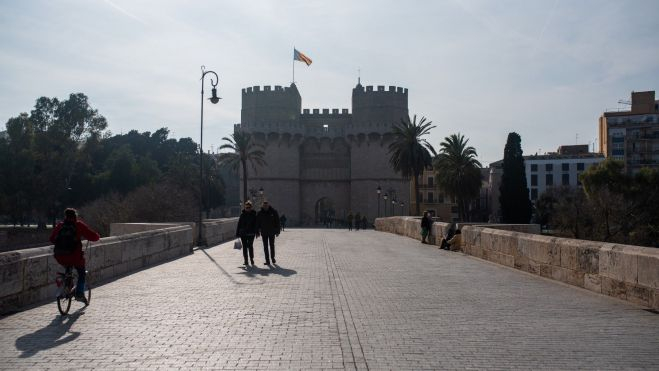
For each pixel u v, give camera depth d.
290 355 6.76
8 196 75.00
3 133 95.31
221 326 8.33
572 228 67.50
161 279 13.81
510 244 16.50
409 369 6.20
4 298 9.53
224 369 6.20
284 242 30.36
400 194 89.62
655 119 96.25
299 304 10.16
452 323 8.54
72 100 80.38
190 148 122.75
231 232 35.03
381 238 35.66
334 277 14.10
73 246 9.52
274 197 88.75
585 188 72.94
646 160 95.88
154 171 92.00
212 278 13.97
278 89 90.19
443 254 21.58
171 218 59.47
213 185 90.75
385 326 8.34
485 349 7.03
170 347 7.14
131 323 8.55
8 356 6.73
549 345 7.22
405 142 60.31
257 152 73.94
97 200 69.75
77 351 6.95
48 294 11.02
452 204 113.62
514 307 9.85
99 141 83.06
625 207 64.94
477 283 12.97
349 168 93.25
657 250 9.79
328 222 87.62
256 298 10.82
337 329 8.14
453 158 68.25
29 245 66.06
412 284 12.81
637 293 10.11
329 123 95.06
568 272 12.80
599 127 112.75
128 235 16.19
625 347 7.11
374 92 89.69
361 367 6.28
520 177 74.50
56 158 77.19
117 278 14.04
